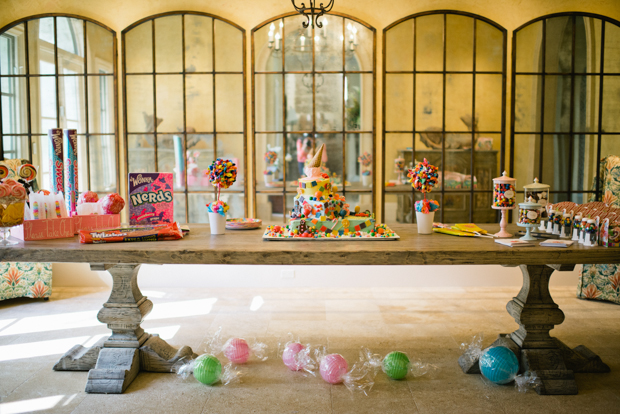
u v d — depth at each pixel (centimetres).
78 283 443
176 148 440
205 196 443
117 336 263
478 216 442
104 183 442
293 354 264
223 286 443
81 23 429
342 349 298
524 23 426
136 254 233
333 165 439
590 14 424
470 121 435
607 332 326
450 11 424
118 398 235
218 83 435
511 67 430
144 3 429
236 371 264
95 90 435
